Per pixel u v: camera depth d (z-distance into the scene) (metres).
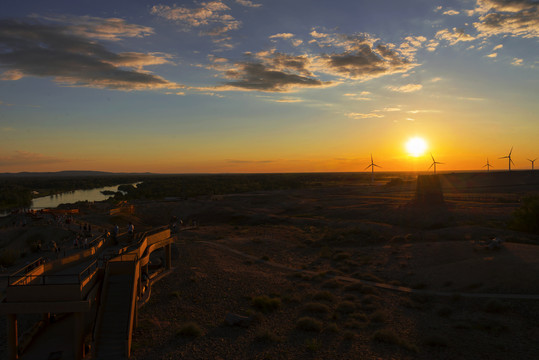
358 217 62.47
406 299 23.31
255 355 15.46
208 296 24.09
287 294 24.81
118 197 116.06
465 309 20.80
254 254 38.00
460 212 55.06
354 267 32.34
